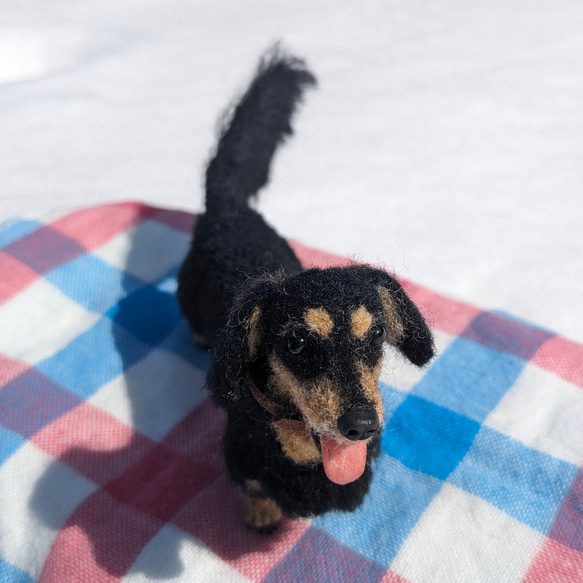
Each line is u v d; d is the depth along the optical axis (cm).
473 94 40
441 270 28
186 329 25
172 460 21
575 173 33
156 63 45
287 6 54
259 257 21
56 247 27
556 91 40
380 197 32
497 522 19
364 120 38
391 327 16
